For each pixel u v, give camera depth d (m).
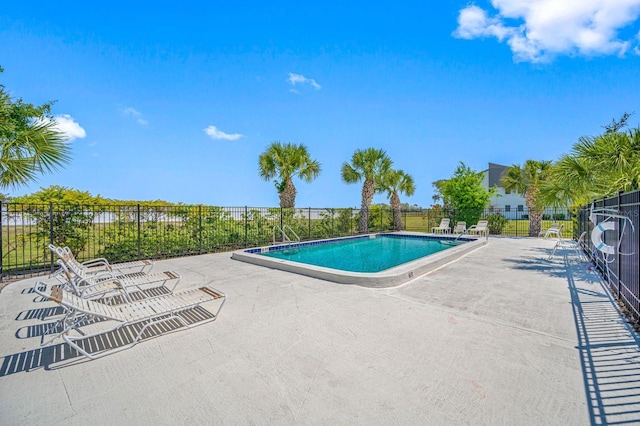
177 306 3.95
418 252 12.71
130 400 2.45
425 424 2.13
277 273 7.34
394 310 4.55
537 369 2.86
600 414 2.24
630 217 4.55
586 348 3.29
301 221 15.18
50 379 2.77
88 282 5.18
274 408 2.32
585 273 7.21
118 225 9.28
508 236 17.61
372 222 20.03
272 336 3.64
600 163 7.31
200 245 10.99
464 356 3.11
